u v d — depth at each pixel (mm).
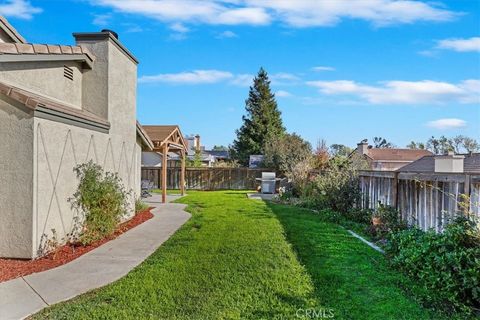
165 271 5801
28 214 6359
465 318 4082
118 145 10289
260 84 43750
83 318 4156
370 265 6023
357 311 4281
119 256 6832
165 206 14164
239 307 4441
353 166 13547
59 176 7188
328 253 6805
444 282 4656
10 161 6375
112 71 9703
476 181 5500
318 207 12766
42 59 7504
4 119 6371
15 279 5457
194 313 4285
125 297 4770
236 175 25938
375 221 8312
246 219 10734
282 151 27297
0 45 6426
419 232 6672
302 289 4988
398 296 4719
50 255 6746
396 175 8594
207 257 6574
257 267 5953
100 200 8195
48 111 6684
